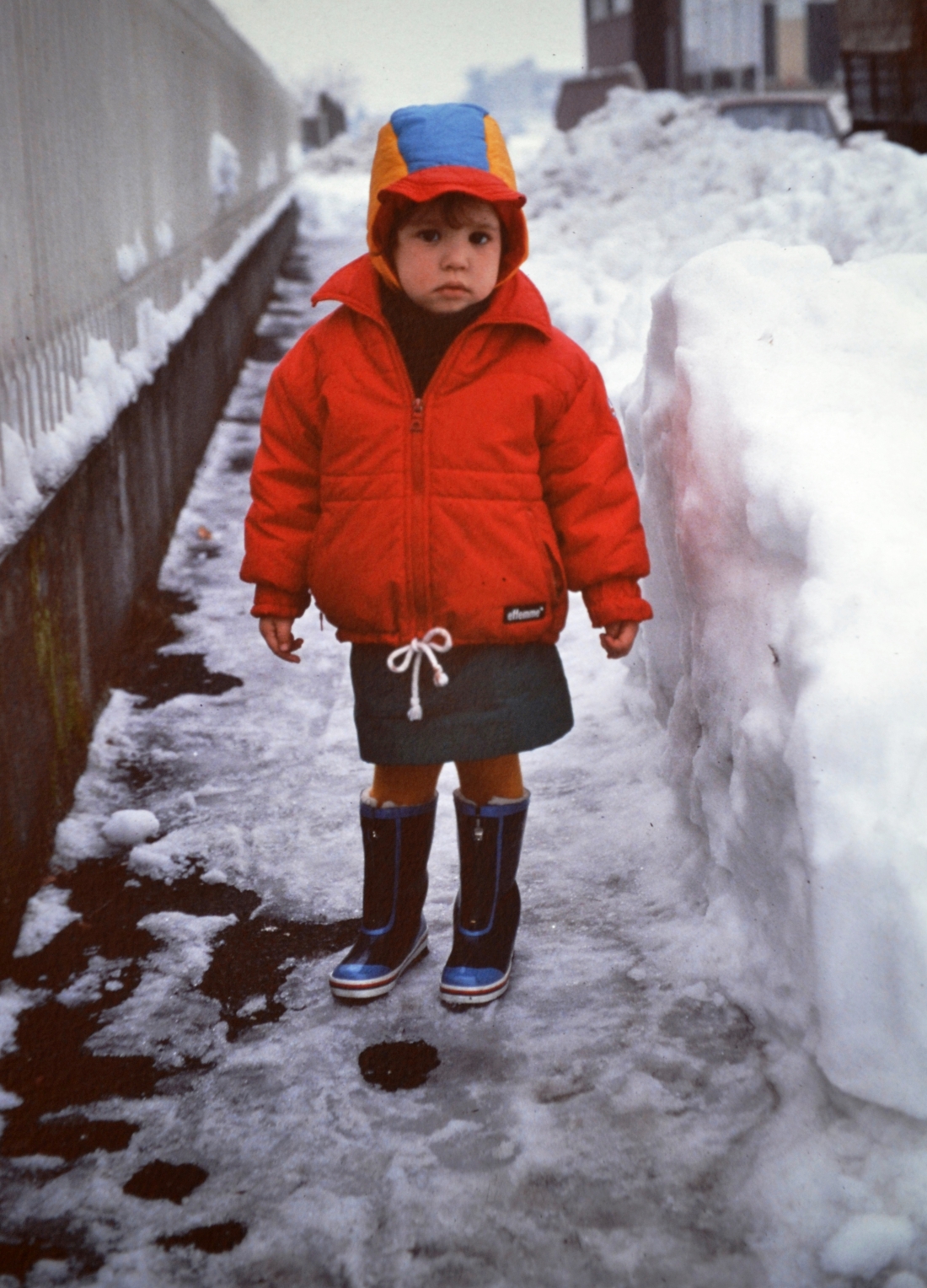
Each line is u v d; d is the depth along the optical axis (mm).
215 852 3311
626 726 3693
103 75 4859
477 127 2396
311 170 28969
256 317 10914
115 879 3209
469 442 2410
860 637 2109
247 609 5105
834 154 8312
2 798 2895
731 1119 2266
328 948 2906
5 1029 2650
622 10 24859
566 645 4379
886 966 2000
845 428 2439
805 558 2314
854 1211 1998
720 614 2617
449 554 2426
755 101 14320
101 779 3719
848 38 11461
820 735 2057
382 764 2568
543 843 3197
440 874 3146
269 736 3990
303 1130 2332
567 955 2777
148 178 5910
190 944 2932
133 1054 2572
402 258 2375
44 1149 2312
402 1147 2271
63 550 3617
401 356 2445
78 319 4191
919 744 2033
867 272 2949
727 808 2678
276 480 2594
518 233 2430
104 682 4199
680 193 10391
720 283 2818
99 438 4062
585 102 25484
